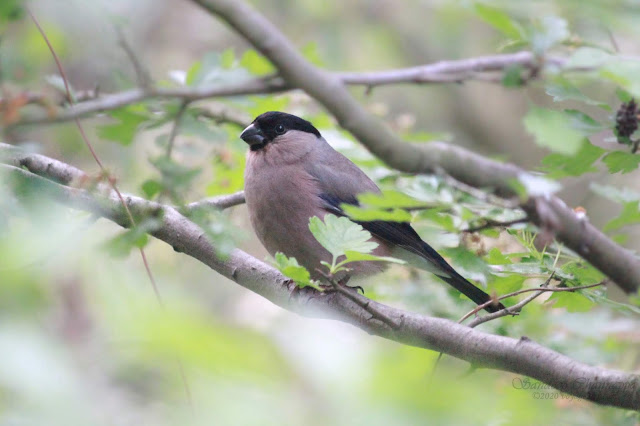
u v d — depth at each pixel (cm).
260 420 311
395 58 1773
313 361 321
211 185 1034
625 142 705
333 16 1697
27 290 347
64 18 978
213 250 799
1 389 296
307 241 964
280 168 980
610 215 1538
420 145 765
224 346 300
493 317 716
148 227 587
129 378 517
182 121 855
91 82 1279
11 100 670
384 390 328
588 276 750
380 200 612
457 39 1691
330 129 1079
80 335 443
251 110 1027
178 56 1709
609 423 837
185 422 336
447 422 341
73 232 501
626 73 604
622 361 929
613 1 671
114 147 962
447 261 939
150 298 318
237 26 788
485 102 1944
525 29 702
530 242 777
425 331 690
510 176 743
